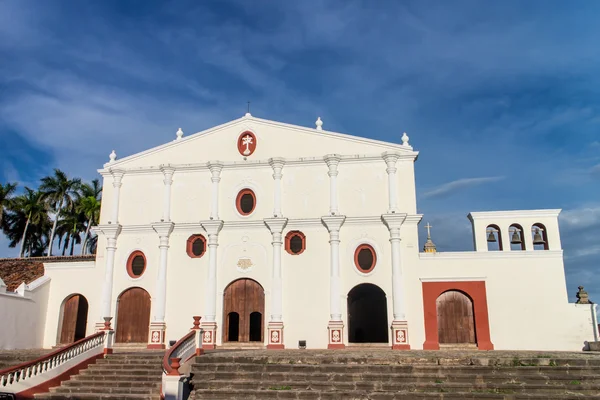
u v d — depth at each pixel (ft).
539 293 83.35
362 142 93.20
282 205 92.32
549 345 81.35
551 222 86.74
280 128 96.02
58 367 61.05
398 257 86.69
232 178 94.99
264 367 57.52
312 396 51.67
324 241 89.66
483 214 88.53
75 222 185.47
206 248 92.38
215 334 87.66
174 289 91.25
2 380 54.80
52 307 94.27
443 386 52.06
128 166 98.43
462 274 85.40
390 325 84.94
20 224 185.47
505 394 49.83
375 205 90.38
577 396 49.14
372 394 51.06
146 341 90.22
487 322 83.15
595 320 81.30
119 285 92.84
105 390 58.44
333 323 85.25
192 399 52.95
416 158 92.27
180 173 96.78
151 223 93.61
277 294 87.61
